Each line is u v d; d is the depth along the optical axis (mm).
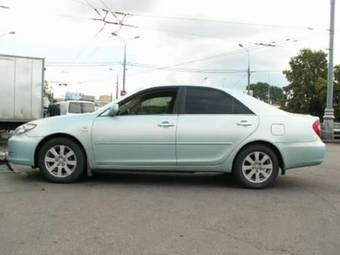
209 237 5660
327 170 11297
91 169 8750
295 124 8781
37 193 7836
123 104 8758
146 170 8695
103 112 8742
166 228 5977
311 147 8758
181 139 8578
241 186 8773
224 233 5828
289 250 5266
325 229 6074
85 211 6715
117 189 8328
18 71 20141
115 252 5086
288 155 8695
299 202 7605
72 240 5445
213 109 8742
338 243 5527
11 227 5902
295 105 50562
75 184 8680
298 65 50125
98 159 8664
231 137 8617
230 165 8672
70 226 5977
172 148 8594
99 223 6129
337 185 9195
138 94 8805
